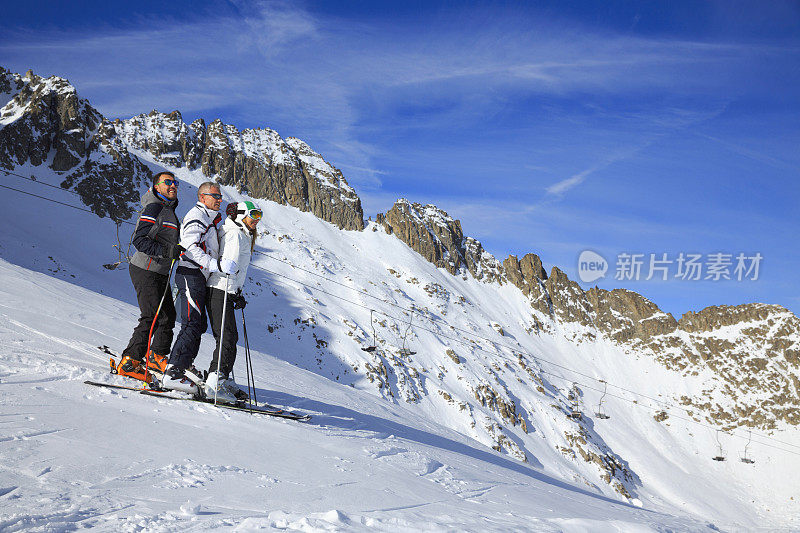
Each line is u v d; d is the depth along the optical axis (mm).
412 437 9250
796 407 127938
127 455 3465
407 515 3105
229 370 6363
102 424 4016
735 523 92250
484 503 4594
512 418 96312
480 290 155125
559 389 122062
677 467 110812
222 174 136000
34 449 3180
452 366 102375
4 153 96125
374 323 103438
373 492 3887
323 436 5867
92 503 2490
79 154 103375
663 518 6836
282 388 9844
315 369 81625
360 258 136500
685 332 154500
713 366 143000
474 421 87812
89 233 90688
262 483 3521
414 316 116125
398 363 93125
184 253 6195
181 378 6121
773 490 107812
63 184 98188
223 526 2312
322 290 109812
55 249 81188
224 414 5598
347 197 151250
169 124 137000
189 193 123188
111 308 13062
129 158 110562
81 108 110062
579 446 97250
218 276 6336
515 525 3086
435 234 159750
